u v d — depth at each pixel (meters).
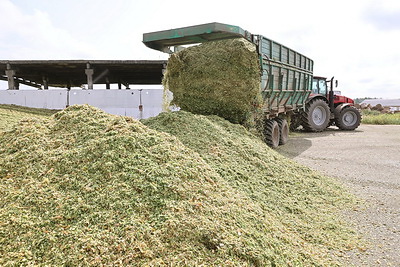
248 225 2.62
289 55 7.82
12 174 2.92
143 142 3.28
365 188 4.68
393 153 7.16
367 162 6.28
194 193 2.73
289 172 4.63
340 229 3.28
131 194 2.58
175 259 2.09
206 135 4.70
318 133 11.11
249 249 2.29
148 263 2.02
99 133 3.40
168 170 2.92
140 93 11.73
